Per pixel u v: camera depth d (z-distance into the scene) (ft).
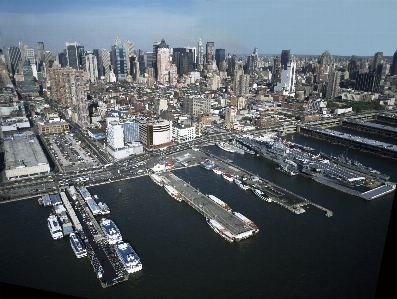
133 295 614.75
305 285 632.38
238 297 604.90
